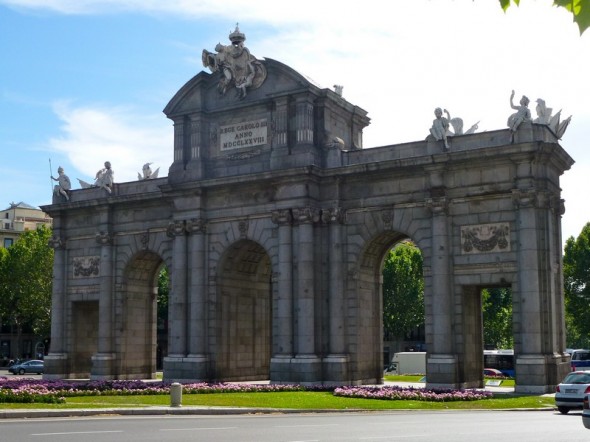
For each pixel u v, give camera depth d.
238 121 58.16
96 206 64.44
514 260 48.12
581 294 97.75
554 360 46.50
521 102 48.78
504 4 6.43
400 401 41.09
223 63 58.62
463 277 49.69
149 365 65.69
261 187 56.09
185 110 59.50
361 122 61.03
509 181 48.56
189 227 58.28
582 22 6.26
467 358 50.19
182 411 33.66
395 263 112.12
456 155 49.41
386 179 53.16
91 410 31.67
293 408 36.66
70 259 66.69
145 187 63.88
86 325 67.44
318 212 54.47
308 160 54.06
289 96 55.47
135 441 19.83
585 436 21.89
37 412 30.16
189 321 57.84
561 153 49.47
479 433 22.91
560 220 51.56
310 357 52.47
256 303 62.22
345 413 35.38
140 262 64.62
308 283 53.28
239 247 58.28
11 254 116.75
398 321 112.12
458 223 50.22
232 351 58.84
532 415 33.12
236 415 33.56
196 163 58.47
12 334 140.62
